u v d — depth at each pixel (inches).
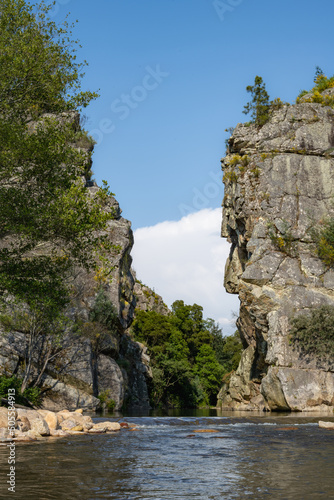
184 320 3348.9
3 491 292.5
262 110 1924.2
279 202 1755.7
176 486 312.7
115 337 1866.4
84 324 1616.6
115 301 1802.4
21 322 1418.6
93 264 821.9
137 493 290.0
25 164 753.6
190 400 2876.5
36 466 382.3
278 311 1581.0
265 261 1665.8
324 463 412.2
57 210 733.9
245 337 2126.0
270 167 1804.9
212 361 3238.2
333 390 1454.2
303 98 2011.6
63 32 850.1
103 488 303.3
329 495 288.2
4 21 810.8
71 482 321.4
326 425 774.5
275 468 385.7
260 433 683.4
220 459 434.3
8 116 796.6
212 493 292.4
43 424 598.2
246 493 293.1
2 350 1424.7
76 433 637.3
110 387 1660.9
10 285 765.3
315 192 1771.7
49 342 1497.3
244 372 2065.7
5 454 443.2
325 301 1600.6
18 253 789.9
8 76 774.5
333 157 1814.7
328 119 1877.5
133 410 1791.3
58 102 846.5
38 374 1456.7
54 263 842.2
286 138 1860.2
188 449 503.8
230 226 2059.5
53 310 914.7
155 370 2618.1
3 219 718.5
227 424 847.1
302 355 1509.6
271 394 1498.5
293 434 671.1
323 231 1686.8
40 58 802.8
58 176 780.0
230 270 2176.4
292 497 282.7
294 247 1684.3
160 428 759.7
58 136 800.3
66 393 1461.6
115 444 534.9
